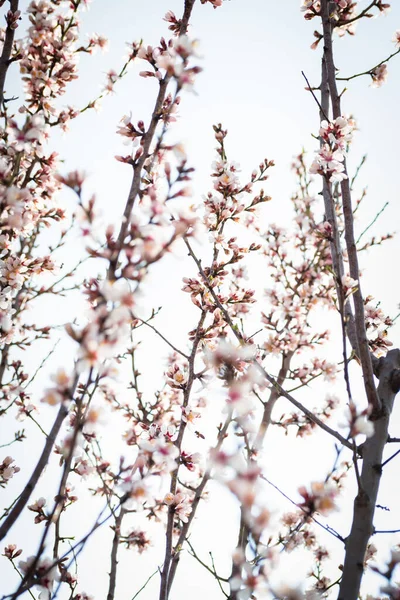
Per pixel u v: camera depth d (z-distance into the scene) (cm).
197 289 452
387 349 418
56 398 184
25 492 211
